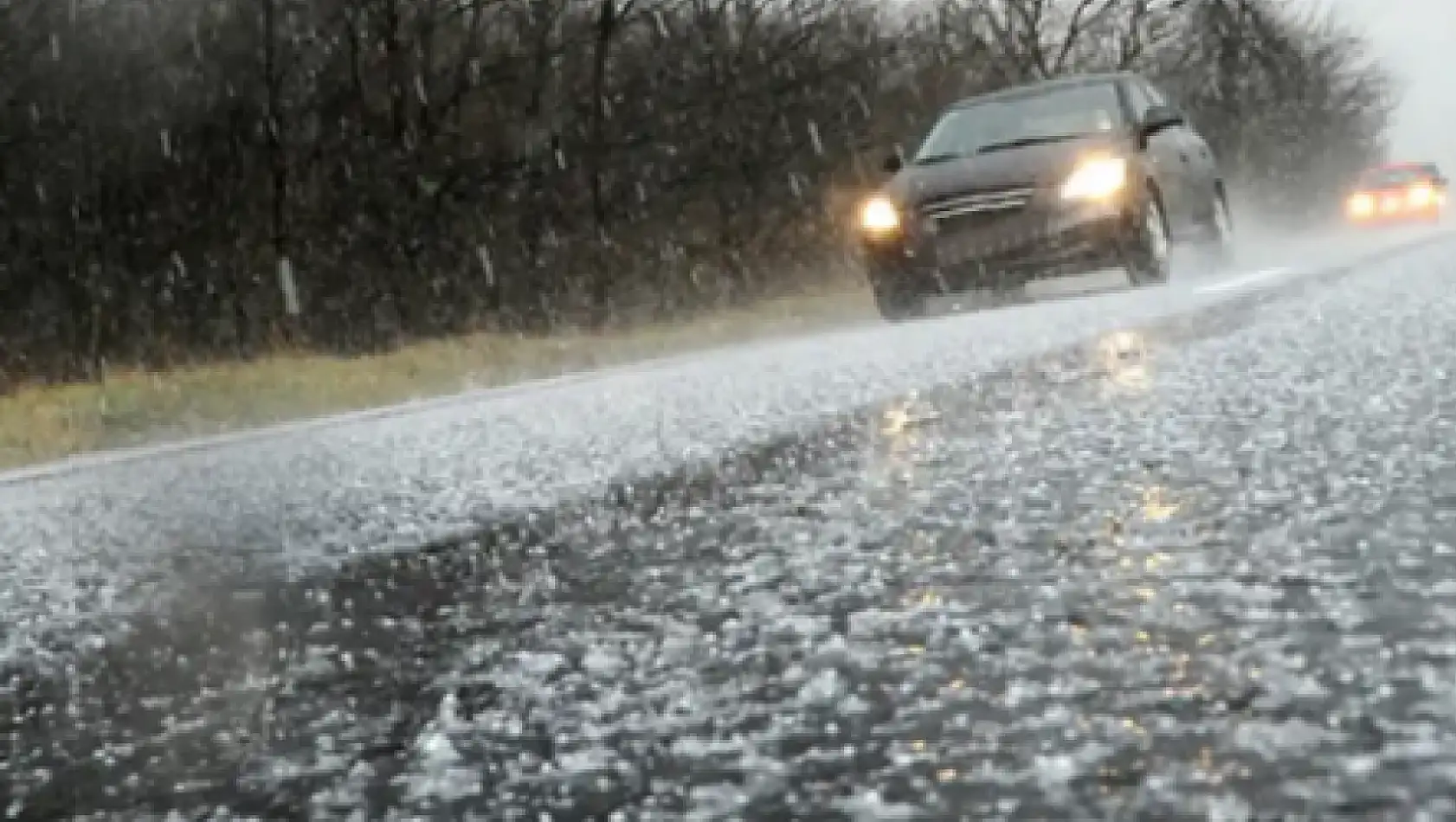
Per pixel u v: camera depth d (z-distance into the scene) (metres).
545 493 6.25
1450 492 4.13
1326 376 6.80
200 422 14.25
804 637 3.22
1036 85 17.16
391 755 2.69
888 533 4.38
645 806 2.23
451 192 24.91
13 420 14.44
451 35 26.28
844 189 30.19
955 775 2.20
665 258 26.97
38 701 3.58
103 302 22.42
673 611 3.66
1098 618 3.11
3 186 22.33
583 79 27.47
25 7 22.08
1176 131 17.92
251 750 2.85
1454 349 7.37
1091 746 2.27
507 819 2.24
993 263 15.41
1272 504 4.18
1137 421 6.07
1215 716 2.35
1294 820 1.87
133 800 2.59
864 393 8.48
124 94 23.16
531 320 24.19
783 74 29.31
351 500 6.75
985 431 6.30
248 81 23.91
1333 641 2.74
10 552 6.41
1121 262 15.37
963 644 3.01
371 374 16.66
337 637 3.91
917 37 34.72
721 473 6.11
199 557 5.68
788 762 2.36
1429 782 1.97
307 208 24.31
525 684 3.11
